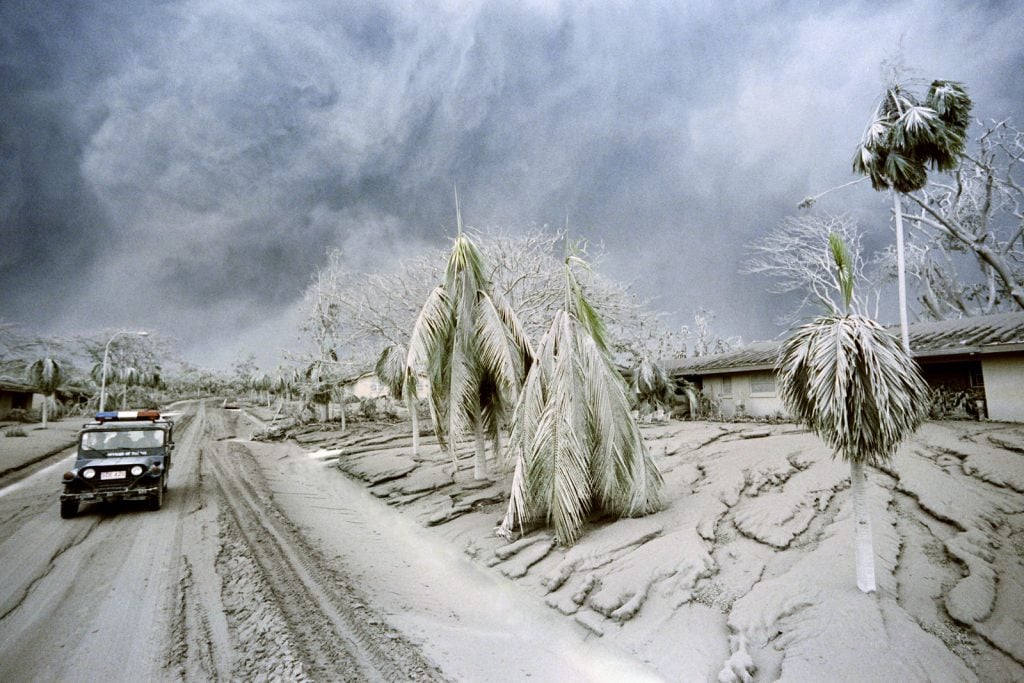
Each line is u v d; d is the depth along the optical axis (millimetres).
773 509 7605
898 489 7941
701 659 4562
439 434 11602
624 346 28188
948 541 5988
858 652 4176
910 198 20688
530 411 8141
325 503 11680
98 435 10648
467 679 4484
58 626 5348
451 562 7543
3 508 10570
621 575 6156
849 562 5645
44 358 29453
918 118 13508
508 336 10383
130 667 4570
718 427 18562
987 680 3816
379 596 6316
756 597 5297
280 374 45062
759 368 21672
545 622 5559
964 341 14781
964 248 23797
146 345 63844
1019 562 5367
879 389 4457
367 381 40438
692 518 7730
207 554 7598
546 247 25344
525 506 7816
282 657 4715
